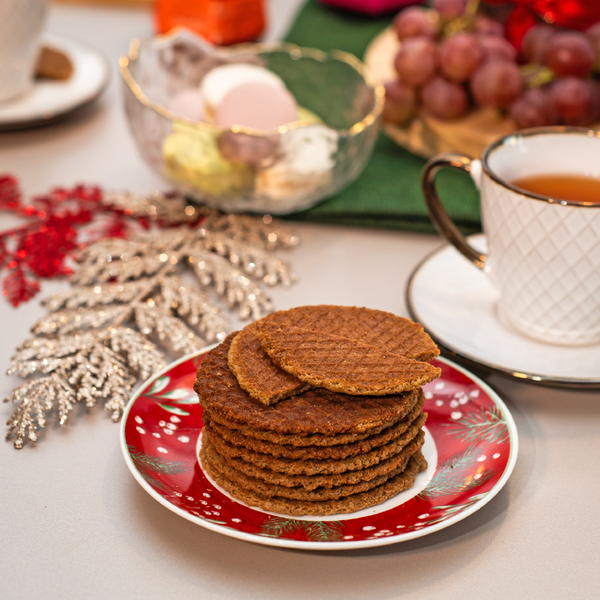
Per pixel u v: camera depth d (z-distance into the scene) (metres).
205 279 0.77
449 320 0.72
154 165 0.83
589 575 0.59
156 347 0.71
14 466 0.64
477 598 0.58
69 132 1.00
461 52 0.86
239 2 1.17
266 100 0.84
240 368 0.61
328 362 0.61
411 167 0.91
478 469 0.62
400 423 0.61
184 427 0.64
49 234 0.81
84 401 0.68
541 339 0.71
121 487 0.63
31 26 0.94
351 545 0.57
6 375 0.70
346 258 0.82
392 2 1.32
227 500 0.60
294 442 0.59
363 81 0.91
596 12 0.87
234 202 0.82
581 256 0.67
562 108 0.86
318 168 0.80
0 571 0.59
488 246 0.72
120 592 0.58
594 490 0.64
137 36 1.29
